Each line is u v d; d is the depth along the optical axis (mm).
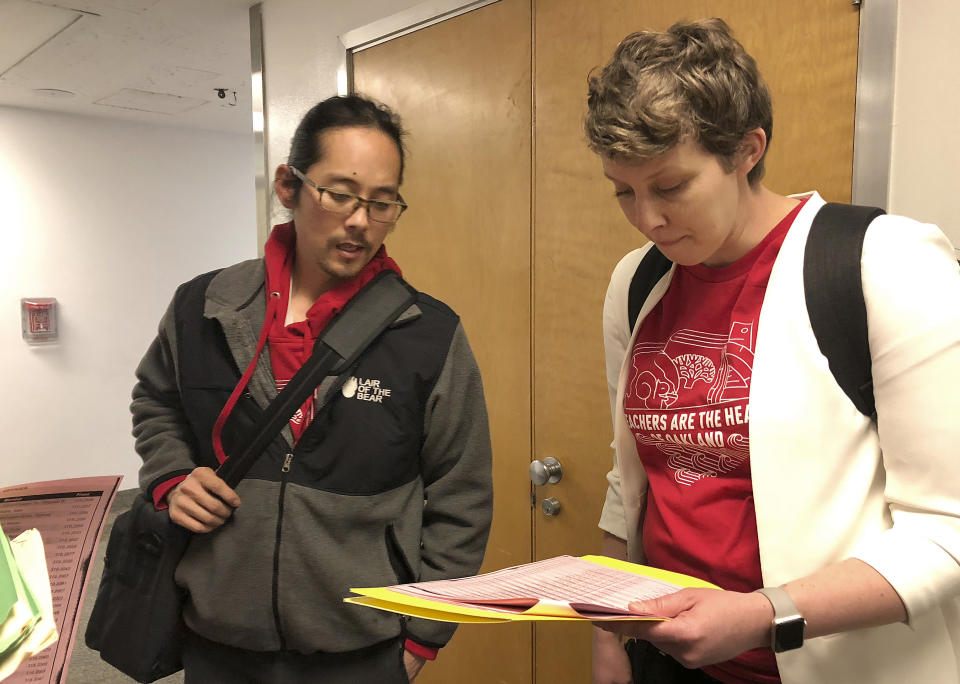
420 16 2012
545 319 1799
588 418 1722
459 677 2082
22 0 2484
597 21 1605
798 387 748
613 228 1622
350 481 1039
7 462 4234
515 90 1808
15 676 548
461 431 1154
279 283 1104
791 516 749
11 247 4164
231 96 3846
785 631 647
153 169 4652
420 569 1141
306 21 2387
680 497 877
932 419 660
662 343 916
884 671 733
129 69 3326
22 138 4152
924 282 682
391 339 1093
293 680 1044
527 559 1906
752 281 812
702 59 713
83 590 631
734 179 765
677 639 639
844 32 1233
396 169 1066
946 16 1101
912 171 1160
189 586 1030
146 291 4688
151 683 1065
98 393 4543
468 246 1985
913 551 666
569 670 1796
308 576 1021
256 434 1023
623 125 715
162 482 1088
